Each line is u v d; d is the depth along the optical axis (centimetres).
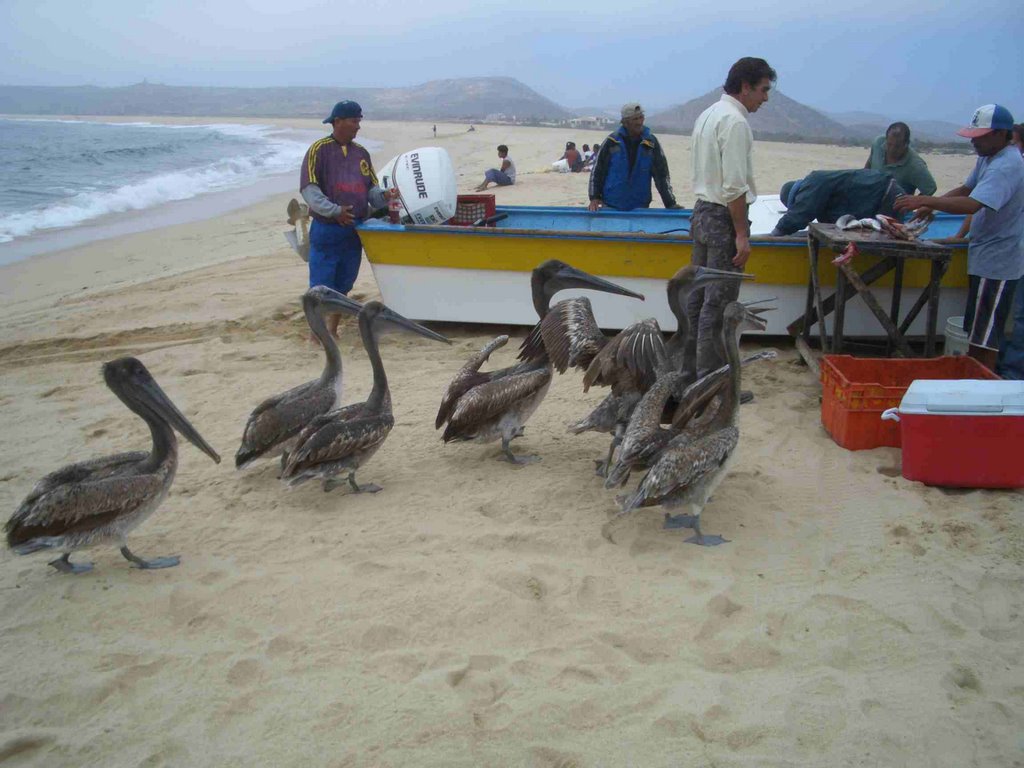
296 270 1424
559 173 2950
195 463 673
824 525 550
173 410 516
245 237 1977
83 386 863
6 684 418
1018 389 570
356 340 984
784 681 408
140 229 2203
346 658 431
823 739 371
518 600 473
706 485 514
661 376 570
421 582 493
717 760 360
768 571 501
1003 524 537
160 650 441
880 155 962
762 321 543
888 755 362
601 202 1096
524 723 382
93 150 5300
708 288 712
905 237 739
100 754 374
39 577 516
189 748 376
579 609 468
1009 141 682
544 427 732
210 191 3153
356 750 371
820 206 855
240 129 9938
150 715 396
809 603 468
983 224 693
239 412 775
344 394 810
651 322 589
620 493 599
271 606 475
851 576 493
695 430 531
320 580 498
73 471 508
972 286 733
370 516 577
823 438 676
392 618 460
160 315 1133
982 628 444
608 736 375
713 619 455
